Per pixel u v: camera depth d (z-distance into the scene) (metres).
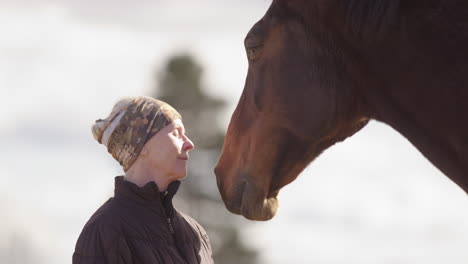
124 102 4.48
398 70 3.85
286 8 4.18
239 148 4.48
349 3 3.86
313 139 4.23
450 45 3.72
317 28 4.07
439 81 3.75
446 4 3.76
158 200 4.35
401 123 3.94
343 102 4.10
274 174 4.39
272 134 4.30
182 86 33.16
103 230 4.24
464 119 3.71
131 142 4.40
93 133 4.52
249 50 4.26
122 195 4.34
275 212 4.49
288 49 4.16
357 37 3.92
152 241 4.27
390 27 3.79
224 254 30.88
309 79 4.12
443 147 3.84
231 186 4.52
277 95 4.21
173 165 4.42
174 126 4.45
